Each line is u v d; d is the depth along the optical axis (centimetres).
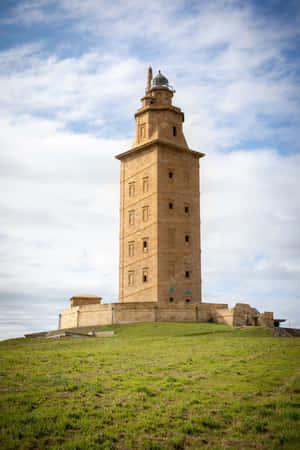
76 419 1652
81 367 2534
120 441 1502
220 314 5828
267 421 1642
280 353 2944
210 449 1449
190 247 6894
